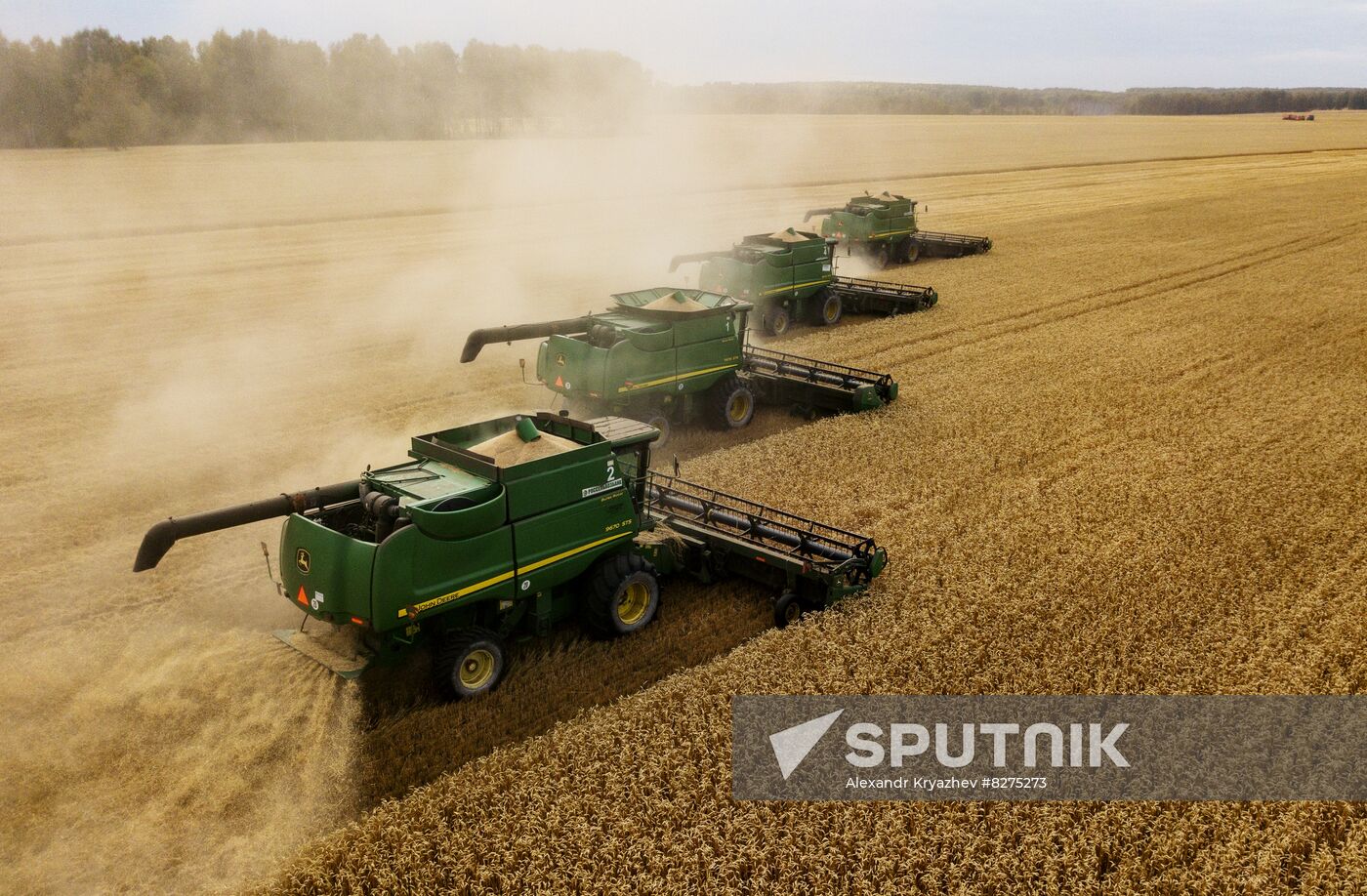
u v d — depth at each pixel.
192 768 8.51
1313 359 22.38
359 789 8.33
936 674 9.61
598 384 15.46
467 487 9.34
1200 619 10.82
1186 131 146.50
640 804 7.89
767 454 16.11
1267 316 26.92
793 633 10.46
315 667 9.99
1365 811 7.91
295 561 9.11
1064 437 17.03
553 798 8.02
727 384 17.62
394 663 9.20
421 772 8.50
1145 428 17.62
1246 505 14.02
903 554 12.44
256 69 120.19
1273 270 34.28
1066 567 12.02
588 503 10.09
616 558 10.56
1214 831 7.67
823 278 26.20
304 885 7.27
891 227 35.03
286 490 15.11
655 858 7.34
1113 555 12.35
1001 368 21.73
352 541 8.62
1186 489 14.66
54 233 45.72
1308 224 45.94
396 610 8.66
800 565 11.00
